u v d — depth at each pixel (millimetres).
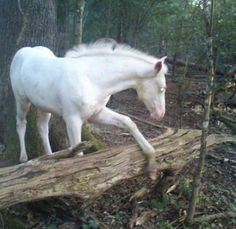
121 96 9625
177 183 4273
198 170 3672
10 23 5348
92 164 3498
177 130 4254
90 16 11523
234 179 4910
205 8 3684
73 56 4016
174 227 3783
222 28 6113
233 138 4652
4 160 4879
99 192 3486
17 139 5012
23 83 4258
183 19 7258
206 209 4137
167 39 9508
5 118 5383
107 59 3861
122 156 3689
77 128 3891
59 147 5062
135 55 3857
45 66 4023
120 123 3895
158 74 3781
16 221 3607
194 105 8227
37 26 5234
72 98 3795
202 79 9328
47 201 3725
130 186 4293
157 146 3955
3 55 5422
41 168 3293
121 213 3879
